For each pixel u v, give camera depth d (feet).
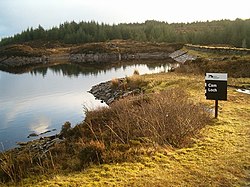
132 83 87.35
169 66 184.85
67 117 72.38
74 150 31.19
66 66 242.17
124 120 36.06
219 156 26.30
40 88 124.88
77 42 453.99
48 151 33.55
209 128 34.73
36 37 493.36
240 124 36.24
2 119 73.31
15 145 51.62
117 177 23.08
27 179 24.62
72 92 110.32
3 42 516.32
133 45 375.25
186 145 29.50
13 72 212.23
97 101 89.92
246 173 22.88
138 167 24.77
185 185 21.36
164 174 23.29
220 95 38.24
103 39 454.40
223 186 21.01
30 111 81.41
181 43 345.10
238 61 99.81
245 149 27.61
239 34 272.31
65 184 22.36
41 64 284.61
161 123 32.89
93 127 39.11
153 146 29.12
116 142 30.55
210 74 38.45
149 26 501.97
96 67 217.56
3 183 24.39
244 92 58.95
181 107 36.55
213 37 314.14
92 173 24.08
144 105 39.93
